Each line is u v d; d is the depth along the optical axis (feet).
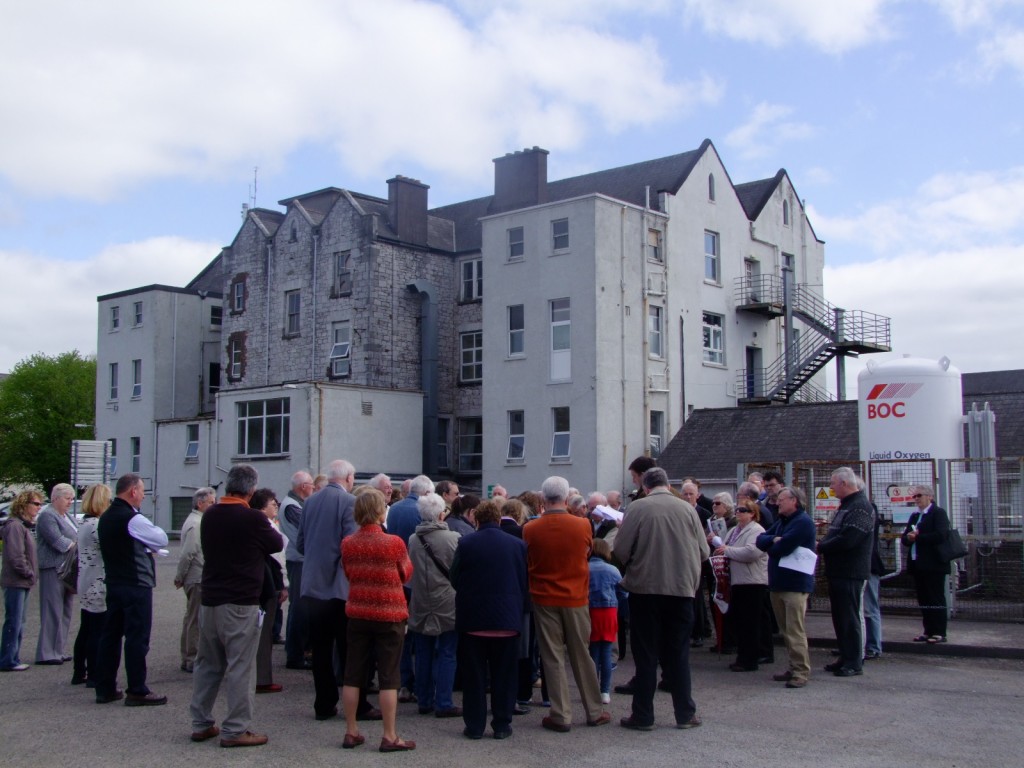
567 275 116.57
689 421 115.85
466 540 29.63
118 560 33.06
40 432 223.92
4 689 36.11
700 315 128.26
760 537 37.58
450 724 31.07
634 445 116.47
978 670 39.45
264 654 36.04
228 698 28.02
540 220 119.75
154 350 164.66
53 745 27.91
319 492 32.58
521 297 120.67
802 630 36.52
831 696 34.55
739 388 133.39
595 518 43.21
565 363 116.47
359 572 28.22
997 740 28.12
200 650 28.58
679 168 129.90
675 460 110.42
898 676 38.24
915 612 53.21
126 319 170.71
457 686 37.47
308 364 142.20
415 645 33.04
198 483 140.77
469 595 29.17
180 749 27.53
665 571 29.71
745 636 39.78
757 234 140.46
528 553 30.89
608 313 115.14
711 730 29.66
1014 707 32.60
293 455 124.57
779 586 36.78
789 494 37.04
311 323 142.61
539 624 30.55
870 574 41.57
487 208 149.48
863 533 37.86
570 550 30.55
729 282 134.21
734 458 105.81
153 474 148.66
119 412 169.89
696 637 46.70
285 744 28.22
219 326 172.96
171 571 90.53
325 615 31.35
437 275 142.31
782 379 131.03
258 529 28.53
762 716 31.48
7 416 225.76
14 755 26.84
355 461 126.82
